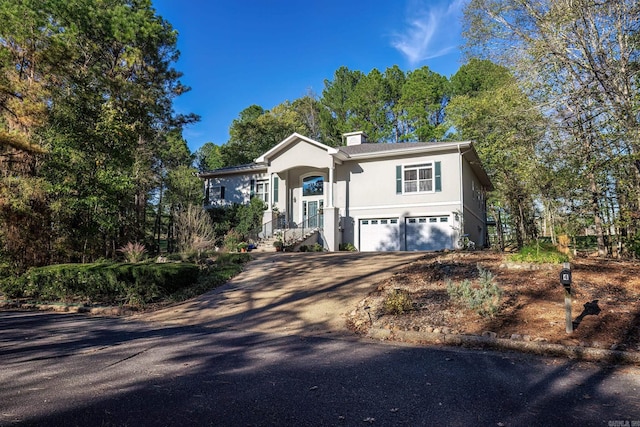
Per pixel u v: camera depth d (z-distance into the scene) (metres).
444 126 31.44
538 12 11.41
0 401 3.85
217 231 23.19
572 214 12.27
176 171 28.33
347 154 21.45
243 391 4.07
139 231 19.30
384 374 4.62
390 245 20.66
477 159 21.61
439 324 6.77
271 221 22.31
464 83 37.00
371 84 42.66
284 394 3.97
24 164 13.84
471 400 3.77
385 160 21.16
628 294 7.20
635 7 9.83
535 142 11.95
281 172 23.42
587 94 10.44
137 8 22.06
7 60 13.44
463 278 9.12
